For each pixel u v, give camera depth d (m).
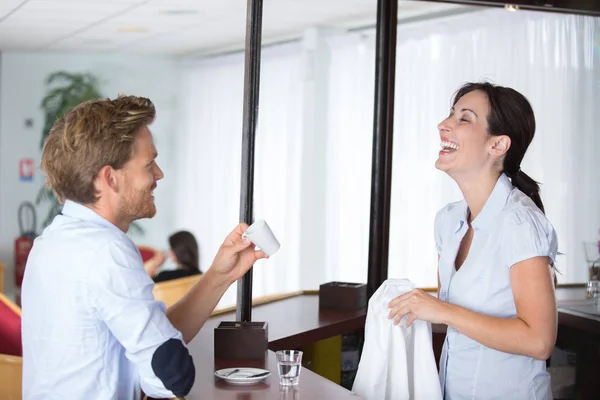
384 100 3.40
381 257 3.41
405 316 2.10
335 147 5.13
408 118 4.29
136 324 1.57
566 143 4.23
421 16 4.26
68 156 1.62
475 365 2.08
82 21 6.11
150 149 1.70
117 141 1.63
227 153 7.62
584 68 4.21
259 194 5.27
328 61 5.05
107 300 1.57
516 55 4.20
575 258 4.29
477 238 2.08
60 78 8.59
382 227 3.41
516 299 1.97
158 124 8.53
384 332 2.09
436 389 2.11
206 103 7.98
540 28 4.19
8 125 8.61
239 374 2.01
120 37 7.11
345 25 4.95
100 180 1.64
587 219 4.30
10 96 8.60
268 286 4.95
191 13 5.65
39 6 5.39
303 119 5.18
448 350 2.16
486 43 4.22
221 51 7.69
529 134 2.13
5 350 4.17
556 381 3.49
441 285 2.23
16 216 8.66
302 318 3.06
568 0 3.53
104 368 1.62
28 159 8.66
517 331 1.92
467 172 2.13
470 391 2.09
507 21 4.19
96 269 1.57
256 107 2.72
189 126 8.30
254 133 2.72
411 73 4.29
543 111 4.21
